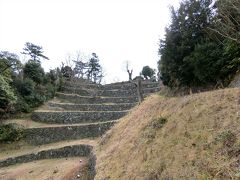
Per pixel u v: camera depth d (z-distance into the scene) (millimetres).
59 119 30609
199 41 13375
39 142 27766
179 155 9188
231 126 8133
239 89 9852
